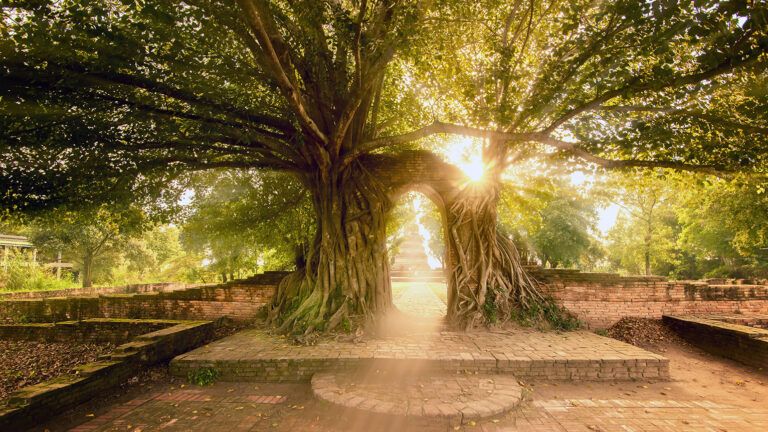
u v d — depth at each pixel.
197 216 13.23
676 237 35.28
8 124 7.35
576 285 11.16
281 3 8.84
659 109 8.11
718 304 11.09
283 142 9.92
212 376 6.82
